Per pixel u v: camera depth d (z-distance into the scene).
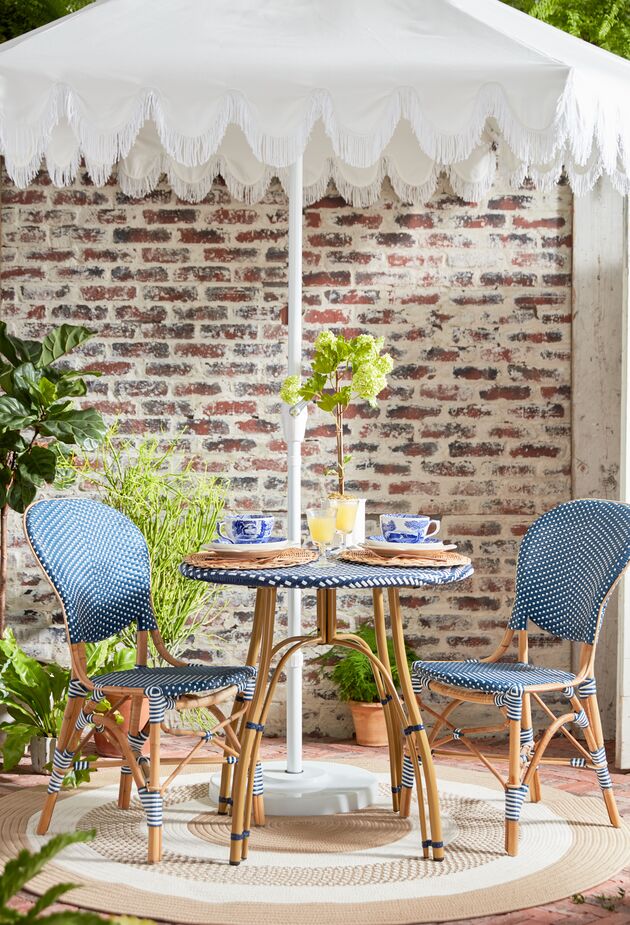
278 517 4.82
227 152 4.52
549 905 2.79
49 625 4.78
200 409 4.82
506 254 4.84
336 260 4.82
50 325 4.82
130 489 4.50
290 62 3.07
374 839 3.30
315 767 3.86
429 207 4.82
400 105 3.07
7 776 4.06
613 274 4.81
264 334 4.81
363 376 3.53
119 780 3.98
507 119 3.04
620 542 3.30
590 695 3.38
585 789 3.94
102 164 3.99
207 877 2.95
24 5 4.70
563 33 3.45
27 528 3.18
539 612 3.55
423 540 3.34
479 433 4.84
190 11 3.24
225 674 3.24
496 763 4.32
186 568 3.09
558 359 4.86
